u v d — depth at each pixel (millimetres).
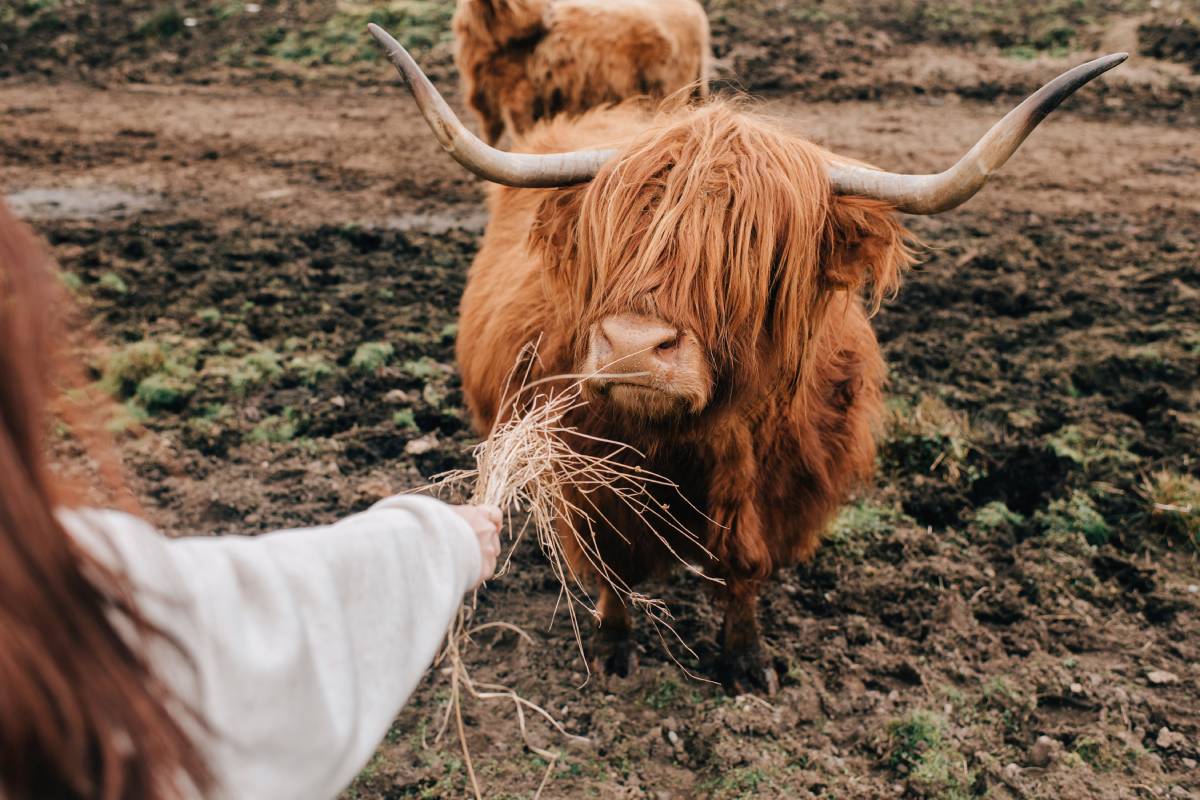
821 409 3111
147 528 858
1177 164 8711
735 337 2420
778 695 3291
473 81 7340
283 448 4598
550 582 3816
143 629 746
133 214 7773
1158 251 6758
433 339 5641
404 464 4555
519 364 3145
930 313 5863
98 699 699
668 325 2307
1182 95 10516
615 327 2309
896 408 4777
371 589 988
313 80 12234
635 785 2961
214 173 8938
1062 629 3588
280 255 6840
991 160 2168
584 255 2516
